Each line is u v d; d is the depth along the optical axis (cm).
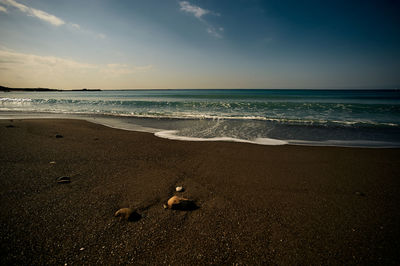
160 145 629
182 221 251
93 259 187
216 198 313
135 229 231
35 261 181
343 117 1244
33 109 1769
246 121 1105
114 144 629
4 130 790
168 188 341
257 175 411
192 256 196
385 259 200
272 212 278
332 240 225
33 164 429
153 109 1706
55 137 698
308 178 401
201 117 1240
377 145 662
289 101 2411
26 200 284
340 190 352
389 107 1655
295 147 631
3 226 224
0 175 366
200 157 518
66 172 393
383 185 372
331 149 611
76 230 225
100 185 343
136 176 388
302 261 194
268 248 210
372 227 250
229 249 207
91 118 1220
